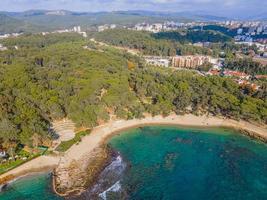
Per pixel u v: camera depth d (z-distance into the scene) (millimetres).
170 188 115375
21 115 134750
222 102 181500
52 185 112625
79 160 130375
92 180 117000
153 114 178875
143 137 158625
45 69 199250
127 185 115562
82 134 150625
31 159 125688
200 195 112500
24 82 169500
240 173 128000
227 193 114250
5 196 105625
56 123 158625
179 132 166250
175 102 187625
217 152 146000
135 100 186000
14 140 126875
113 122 169250
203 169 130000
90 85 177750
